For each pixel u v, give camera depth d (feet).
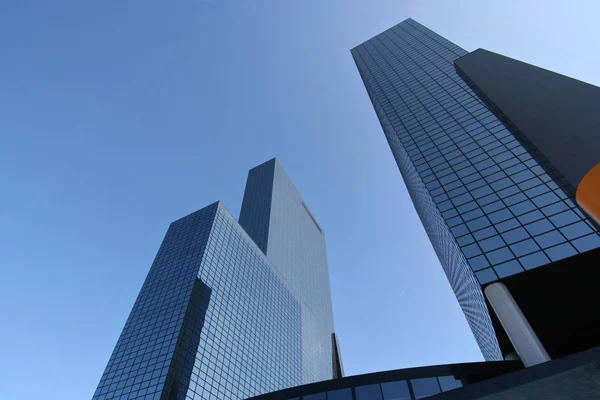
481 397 58.49
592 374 53.78
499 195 127.44
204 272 322.34
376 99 260.83
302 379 425.69
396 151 260.21
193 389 246.27
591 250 93.56
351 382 102.01
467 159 153.99
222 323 313.32
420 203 228.22
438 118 195.31
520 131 148.77
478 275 103.76
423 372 98.58
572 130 130.72
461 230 120.88
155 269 353.10
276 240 579.89
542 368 56.65
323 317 623.77
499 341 115.65
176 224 413.59
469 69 218.59
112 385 252.83
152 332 278.87
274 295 449.89
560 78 165.27
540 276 97.86
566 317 104.37
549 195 116.16
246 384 306.76
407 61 297.53
